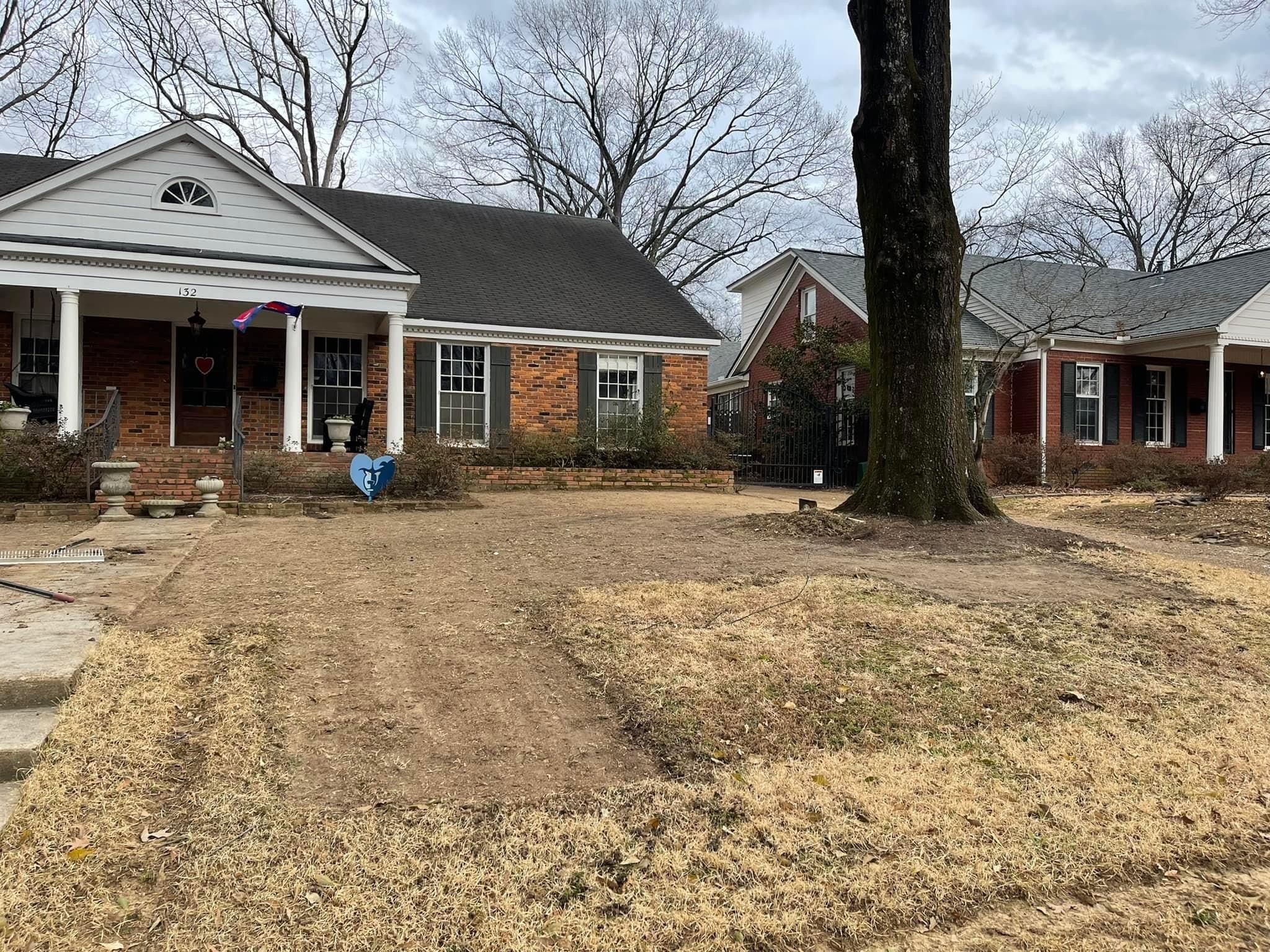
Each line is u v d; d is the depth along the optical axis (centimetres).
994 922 277
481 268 1884
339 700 418
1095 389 2045
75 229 1323
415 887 281
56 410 1302
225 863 288
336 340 1627
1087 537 870
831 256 2431
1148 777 375
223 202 1395
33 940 248
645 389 1798
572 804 336
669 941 261
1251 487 1575
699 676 450
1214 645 540
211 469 1166
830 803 341
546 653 489
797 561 712
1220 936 269
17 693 386
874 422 945
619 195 3750
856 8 927
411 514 1089
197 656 462
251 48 3017
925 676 468
